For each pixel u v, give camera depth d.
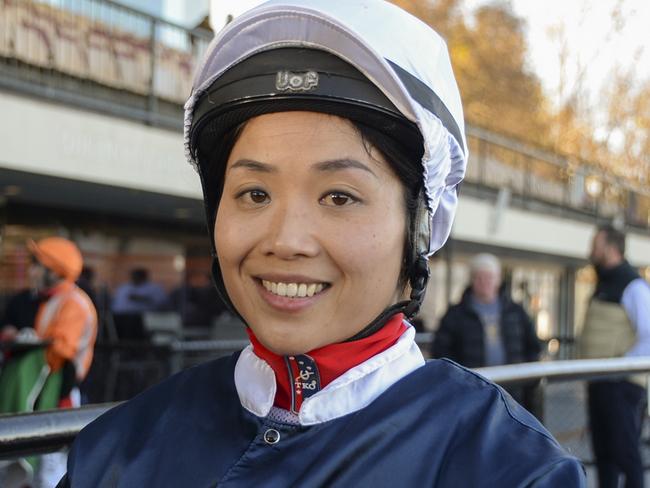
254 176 0.87
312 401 0.87
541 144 20.33
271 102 0.84
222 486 0.88
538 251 12.84
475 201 10.81
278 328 0.87
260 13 0.85
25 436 1.22
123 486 0.93
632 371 2.61
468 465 0.81
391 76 0.82
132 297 9.45
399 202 0.89
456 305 4.49
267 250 0.86
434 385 0.90
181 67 8.21
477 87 20.31
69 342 3.69
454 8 20.14
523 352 4.50
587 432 3.78
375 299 0.88
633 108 22.75
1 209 8.23
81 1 7.25
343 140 0.84
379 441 0.84
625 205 16.30
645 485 3.90
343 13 0.87
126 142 6.77
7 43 6.58
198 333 9.69
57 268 3.87
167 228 9.88
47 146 6.15
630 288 4.10
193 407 0.98
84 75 7.27
